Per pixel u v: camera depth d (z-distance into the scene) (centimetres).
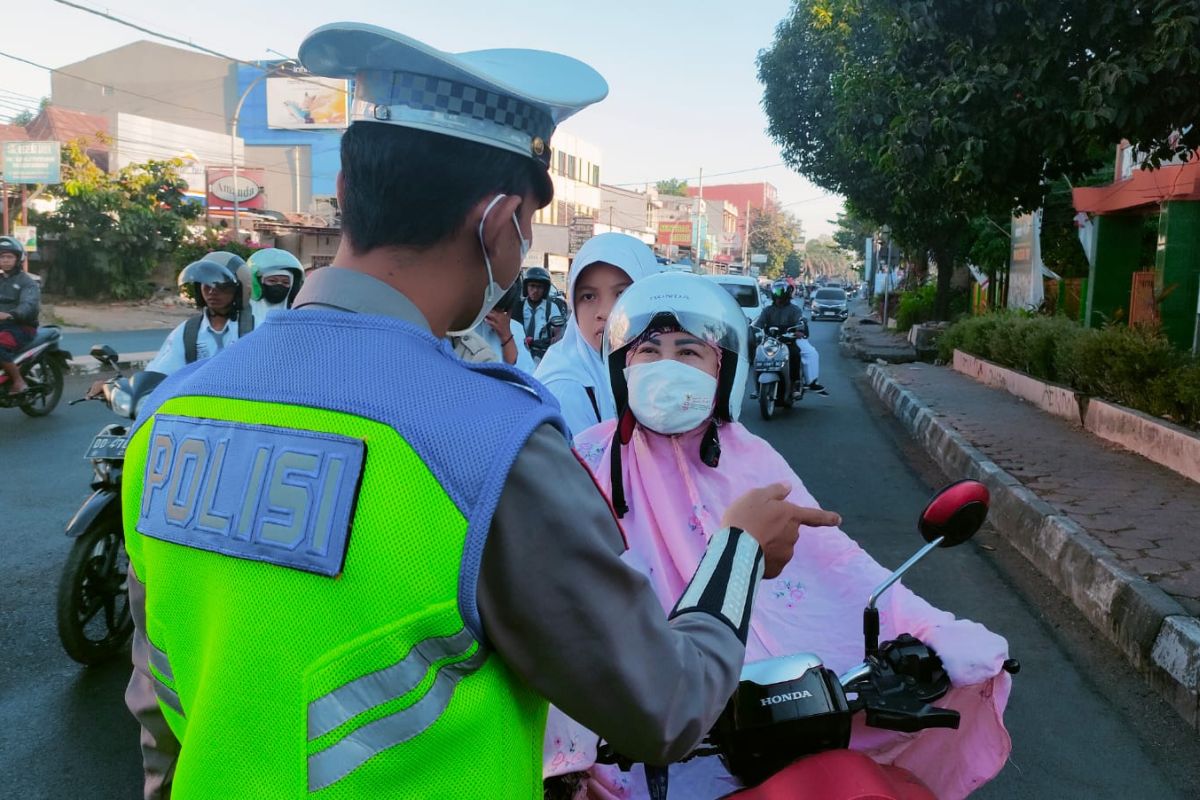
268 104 4775
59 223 2655
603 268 309
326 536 89
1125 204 1188
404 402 93
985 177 728
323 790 89
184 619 100
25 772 316
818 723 150
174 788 96
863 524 633
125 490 113
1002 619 455
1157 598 400
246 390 100
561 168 5291
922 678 162
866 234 4472
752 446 189
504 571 92
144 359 1548
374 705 89
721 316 180
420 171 102
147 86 4941
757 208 10725
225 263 472
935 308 2122
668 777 167
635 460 185
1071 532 509
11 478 713
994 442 806
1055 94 635
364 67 105
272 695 90
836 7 1847
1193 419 710
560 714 156
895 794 141
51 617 449
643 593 100
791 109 2103
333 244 3434
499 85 103
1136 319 1173
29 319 935
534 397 100
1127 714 354
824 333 3017
